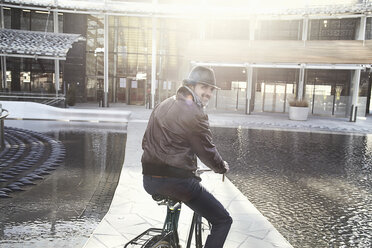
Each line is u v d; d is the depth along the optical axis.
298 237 4.41
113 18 28.09
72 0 25.62
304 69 25.66
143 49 28.47
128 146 10.48
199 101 2.41
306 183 7.21
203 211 2.53
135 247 3.57
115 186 6.38
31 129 13.70
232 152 10.47
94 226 4.46
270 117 22.50
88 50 28.38
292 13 22.91
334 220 5.08
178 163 2.32
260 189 6.60
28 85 26.73
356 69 21.44
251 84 24.09
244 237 4.10
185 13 23.86
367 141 14.01
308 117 24.03
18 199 5.51
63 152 9.42
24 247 3.78
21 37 23.11
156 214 4.73
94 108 23.80
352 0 25.30
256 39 27.16
